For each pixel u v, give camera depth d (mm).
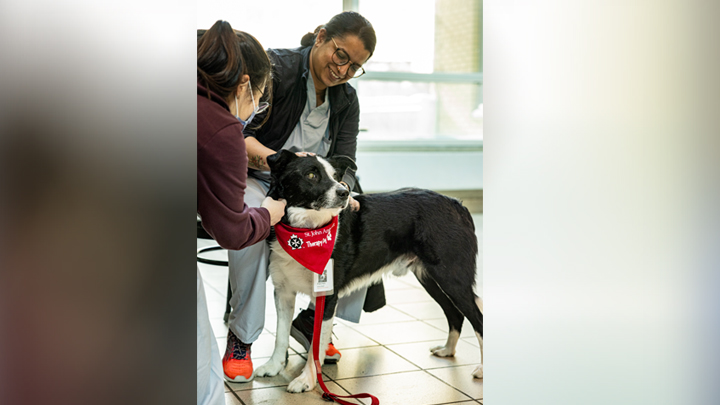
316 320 1858
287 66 1851
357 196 1975
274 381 1900
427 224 2029
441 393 1912
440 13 5129
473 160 5145
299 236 1802
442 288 2066
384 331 2236
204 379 1599
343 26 1883
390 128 5094
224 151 1509
